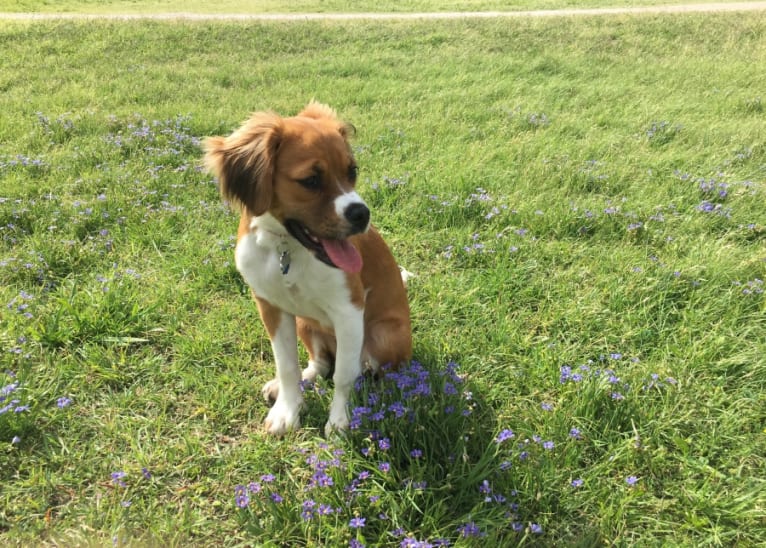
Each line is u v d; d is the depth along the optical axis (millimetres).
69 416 2939
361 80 10312
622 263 4242
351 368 2971
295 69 11133
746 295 3742
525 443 2701
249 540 2373
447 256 4504
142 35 13953
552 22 15773
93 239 4598
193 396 3174
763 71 10289
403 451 2658
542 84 10031
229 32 14633
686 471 2613
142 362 3373
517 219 4949
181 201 5406
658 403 2984
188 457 2742
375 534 2383
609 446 2725
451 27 15523
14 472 2645
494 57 12070
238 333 3676
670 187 5496
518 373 3258
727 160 6117
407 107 8547
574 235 4797
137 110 8109
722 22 14844
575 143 6887
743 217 4867
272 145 2613
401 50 13391
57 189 5418
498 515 2375
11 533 2322
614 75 10500
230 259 4359
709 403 2953
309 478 2699
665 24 14750
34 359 3328
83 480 2631
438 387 2945
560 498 2486
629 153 6488
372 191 5477
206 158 2826
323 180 2639
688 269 4023
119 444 2852
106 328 3559
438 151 6660
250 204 2654
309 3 26000
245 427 3035
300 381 3098
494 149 6656
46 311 3680
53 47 12742
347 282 2805
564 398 3010
